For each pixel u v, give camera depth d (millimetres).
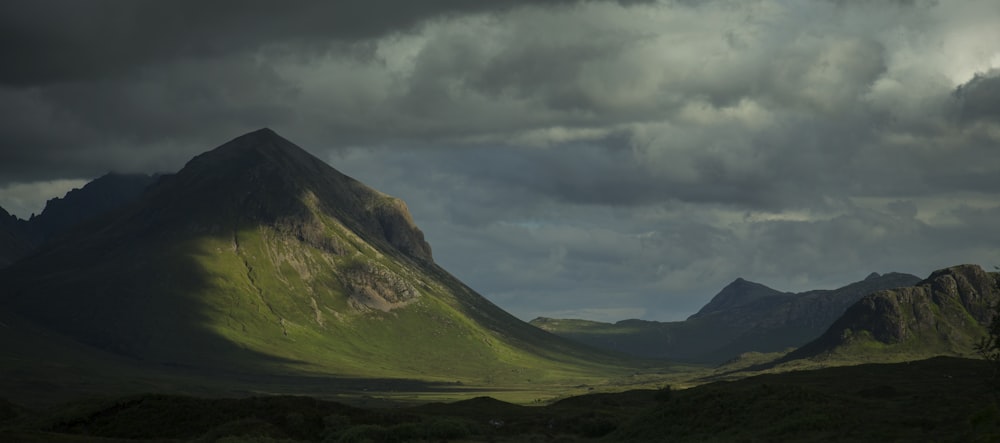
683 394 128000
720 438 103188
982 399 112688
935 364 188750
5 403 150750
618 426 133250
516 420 154125
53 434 107750
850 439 92375
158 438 122312
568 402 188625
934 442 85812
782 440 96688
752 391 118750
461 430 130875
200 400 135625
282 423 126812
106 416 130375
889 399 120688
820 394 114250
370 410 141125
